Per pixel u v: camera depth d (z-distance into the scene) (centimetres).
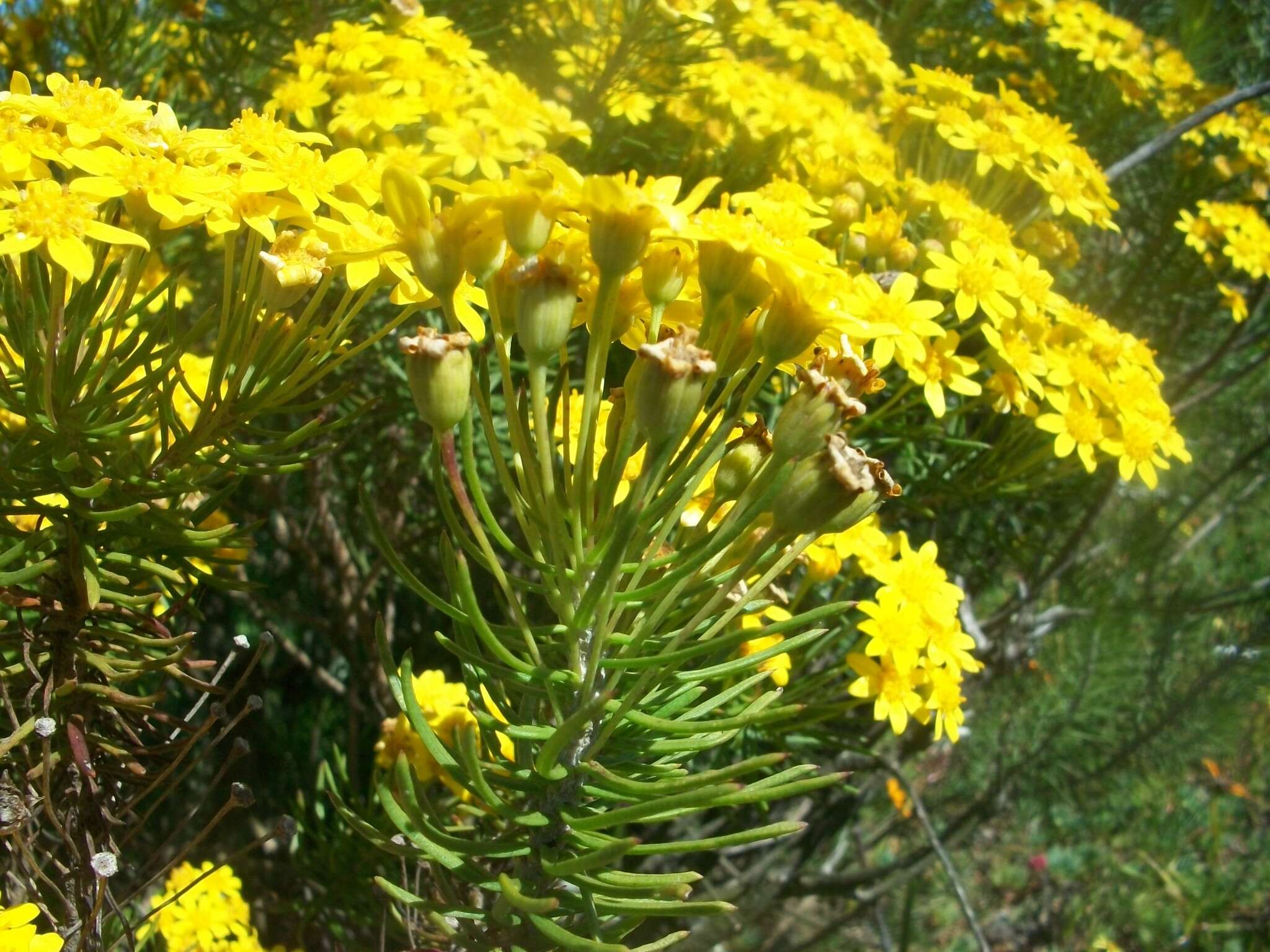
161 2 46
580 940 18
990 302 37
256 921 50
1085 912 91
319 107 42
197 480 24
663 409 18
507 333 20
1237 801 94
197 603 28
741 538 21
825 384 18
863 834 92
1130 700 69
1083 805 75
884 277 35
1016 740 74
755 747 43
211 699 58
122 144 21
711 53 49
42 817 25
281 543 60
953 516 53
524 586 20
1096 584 66
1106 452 41
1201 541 84
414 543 54
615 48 48
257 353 23
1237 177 63
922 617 34
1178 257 60
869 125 50
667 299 20
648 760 21
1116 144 63
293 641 69
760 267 19
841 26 51
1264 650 70
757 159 49
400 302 23
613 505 20
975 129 45
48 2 45
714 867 65
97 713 25
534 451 20
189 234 46
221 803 56
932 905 92
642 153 52
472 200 19
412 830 19
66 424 22
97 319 24
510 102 40
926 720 35
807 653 35
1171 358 67
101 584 24
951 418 47
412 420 48
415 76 39
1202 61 65
